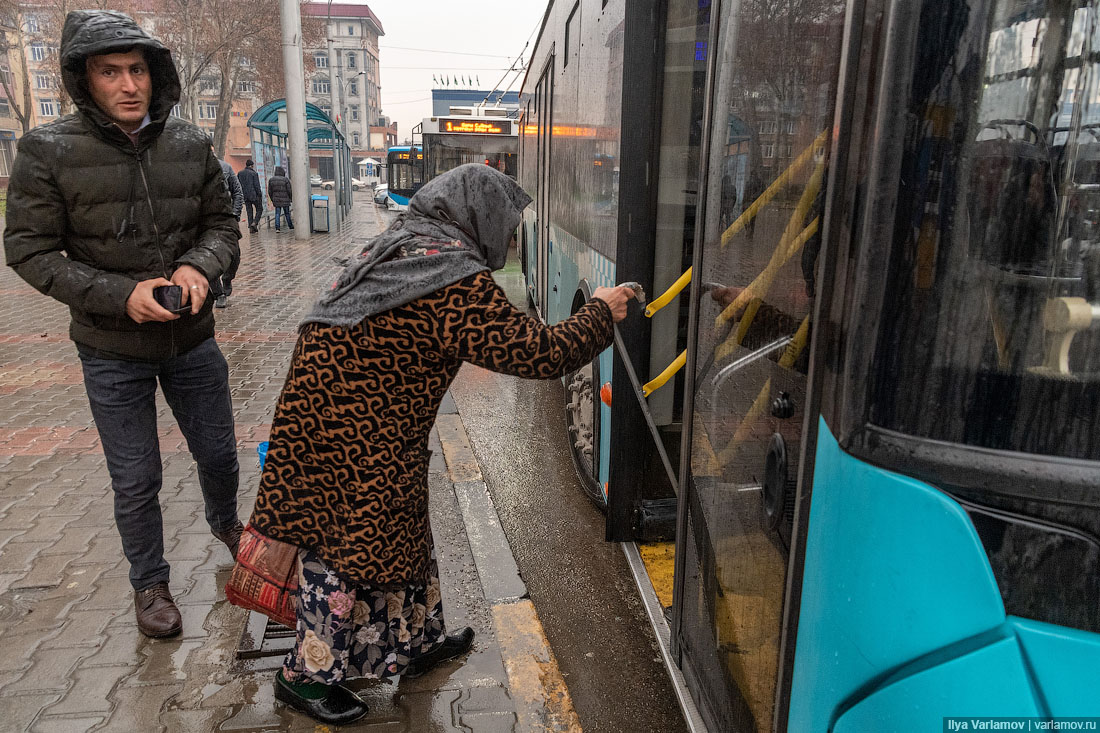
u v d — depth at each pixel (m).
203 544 3.38
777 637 1.50
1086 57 1.08
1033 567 1.09
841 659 1.22
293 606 2.16
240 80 38.53
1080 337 1.10
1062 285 1.10
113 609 2.89
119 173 2.37
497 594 3.15
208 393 2.80
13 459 4.30
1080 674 1.08
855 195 1.16
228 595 2.17
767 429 1.56
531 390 6.54
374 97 108.06
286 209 20.94
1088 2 1.07
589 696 2.60
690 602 2.19
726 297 1.85
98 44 2.19
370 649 2.23
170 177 2.48
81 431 4.78
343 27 99.00
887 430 1.15
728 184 1.86
